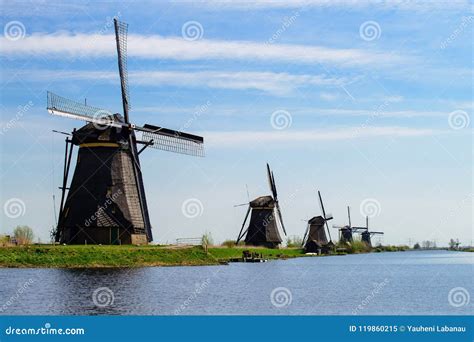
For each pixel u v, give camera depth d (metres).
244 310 42.75
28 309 39.62
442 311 44.78
